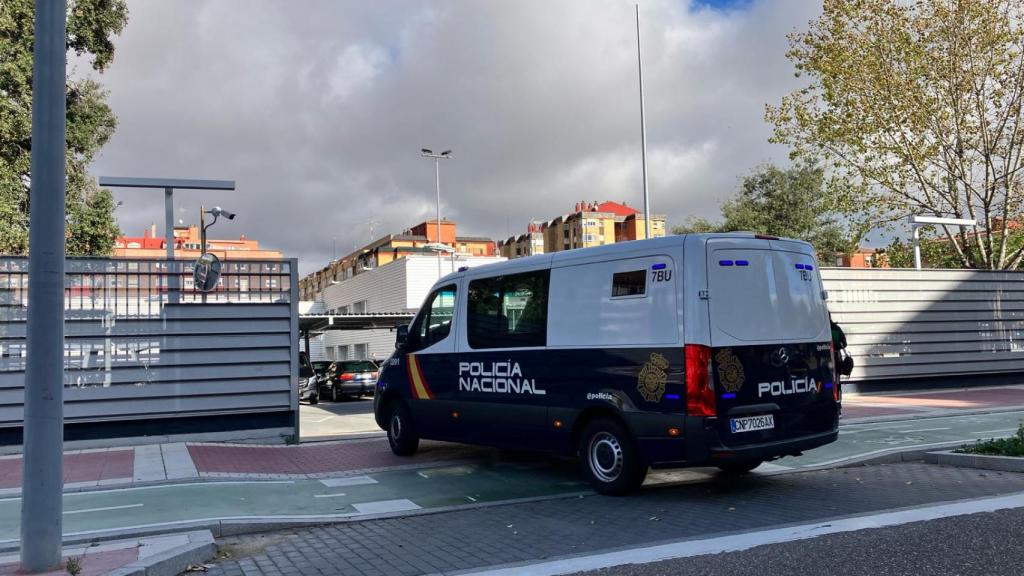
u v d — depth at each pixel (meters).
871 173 23.27
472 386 8.94
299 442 11.82
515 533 6.12
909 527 5.73
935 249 25.62
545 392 7.97
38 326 4.83
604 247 7.66
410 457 10.23
